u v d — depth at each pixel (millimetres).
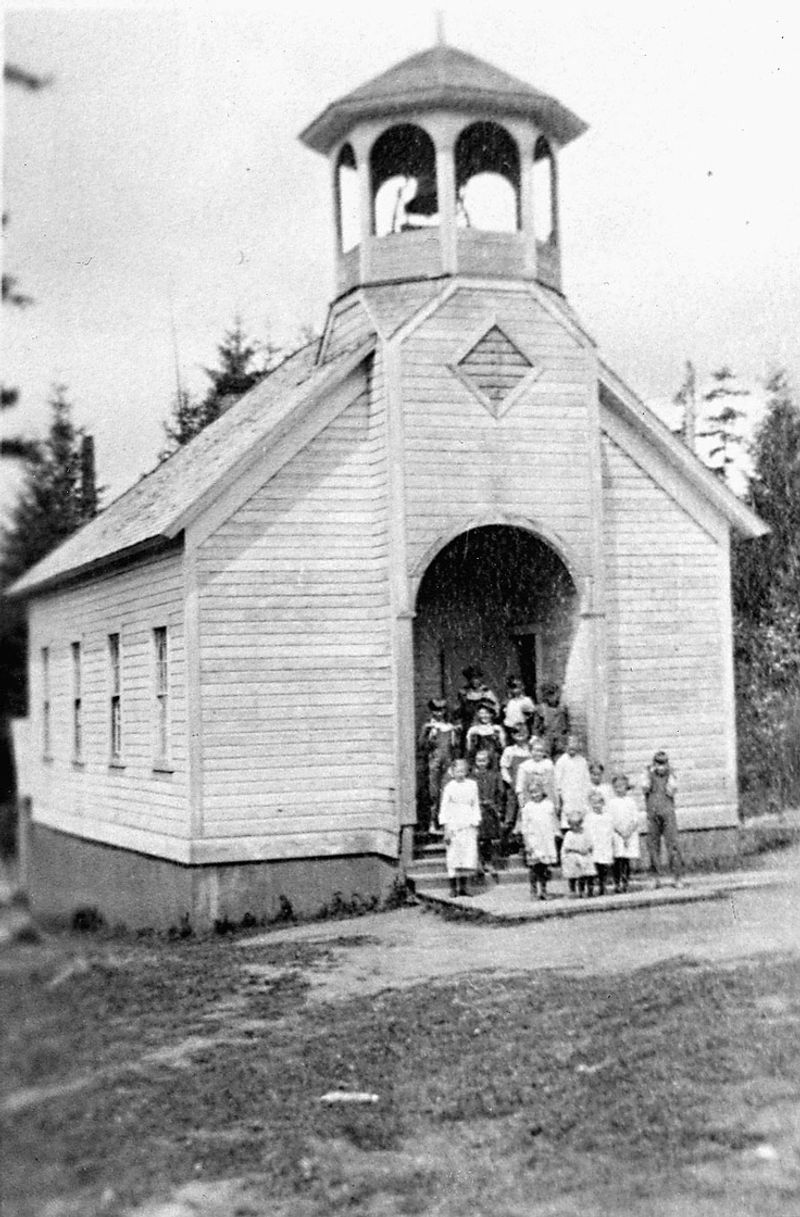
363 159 18875
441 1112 8445
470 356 18406
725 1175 6961
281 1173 7180
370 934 15375
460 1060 9695
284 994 12242
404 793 17750
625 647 19922
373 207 19016
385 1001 11773
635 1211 6539
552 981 12047
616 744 19703
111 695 18484
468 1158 7512
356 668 18484
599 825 16453
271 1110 8453
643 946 13305
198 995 12180
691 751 20062
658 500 20234
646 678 19953
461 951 13938
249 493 18172
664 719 19984
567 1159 7480
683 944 13211
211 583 17938
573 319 18891
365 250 18984
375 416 18484
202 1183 6773
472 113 18500
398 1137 7934
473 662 20391
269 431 18188
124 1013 10625
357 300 19125
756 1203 6496
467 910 16016
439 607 20344
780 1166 7012
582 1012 10758
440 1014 11148
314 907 18078
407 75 18188
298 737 18203
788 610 35281
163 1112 8055
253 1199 6727
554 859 16391
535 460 18578
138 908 18422
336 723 18359
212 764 17828
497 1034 10359
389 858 17969
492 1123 8203
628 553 20016
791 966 11586
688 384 39719
